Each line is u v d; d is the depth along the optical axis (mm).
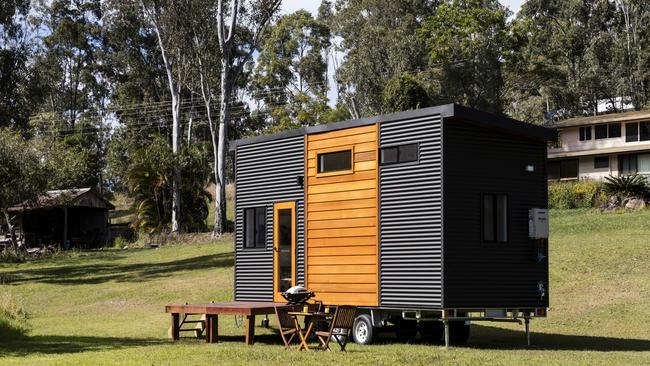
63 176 53344
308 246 17938
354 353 14312
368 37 67875
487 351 14977
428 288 15602
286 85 83375
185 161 52594
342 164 17484
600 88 74500
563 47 75500
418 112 16062
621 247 27766
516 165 16797
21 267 41438
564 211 43031
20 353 14922
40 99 48531
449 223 15570
